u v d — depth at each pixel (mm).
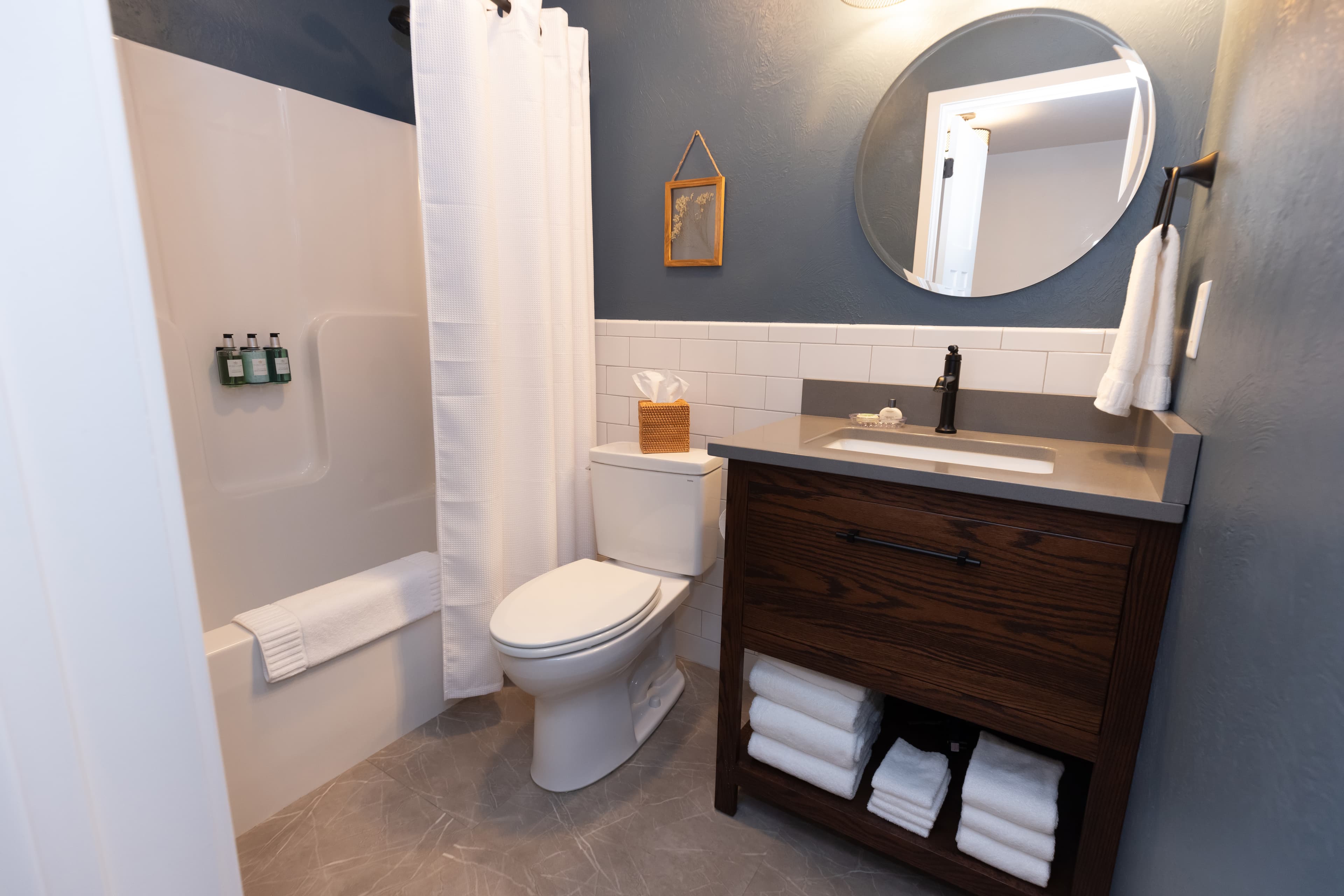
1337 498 427
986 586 1091
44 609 330
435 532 2445
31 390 314
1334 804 380
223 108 1819
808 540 1265
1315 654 434
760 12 1739
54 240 314
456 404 1660
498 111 1690
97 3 316
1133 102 1341
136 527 360
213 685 1337
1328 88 551
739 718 1439
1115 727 1014
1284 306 597
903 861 1273
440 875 1327
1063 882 1162
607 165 2084
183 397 1779
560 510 2008
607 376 2207
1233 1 1098
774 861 1375
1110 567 978
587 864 1358
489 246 1640
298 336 2061
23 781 336
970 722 1471
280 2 1945
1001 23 1449
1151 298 1107
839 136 1685
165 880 407
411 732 1768
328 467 2113
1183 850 703
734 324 1919
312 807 1494
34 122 303
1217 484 756
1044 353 1496
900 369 1682
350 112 2129
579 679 1439
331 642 1523
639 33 1946
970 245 1553
